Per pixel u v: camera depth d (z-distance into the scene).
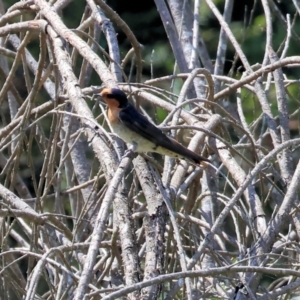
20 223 10.62
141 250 9.12
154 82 11.24
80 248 8.65
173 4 13.63
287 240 8.78
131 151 8.13
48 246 10.33
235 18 24.33
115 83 9.30
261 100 10.71
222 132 10.03
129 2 26.02
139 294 6.62
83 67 11.89
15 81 22.84
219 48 12.94
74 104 8.46
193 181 10.21
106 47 23.05
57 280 9.99
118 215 7.22
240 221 10.20
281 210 8.20
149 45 25.25
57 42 9.56
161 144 8.62
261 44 22.11
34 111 10.92
